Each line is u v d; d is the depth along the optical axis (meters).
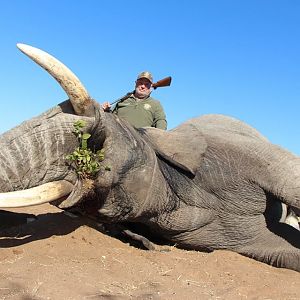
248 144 3.78
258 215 3.78
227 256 3.59
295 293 2.82
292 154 3.77
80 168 3.06
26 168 2.93
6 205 2.79
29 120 3.08
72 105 3.11
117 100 4.84
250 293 2.77
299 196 3.53
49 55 2.98
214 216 3.71
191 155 3.60
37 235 3.20
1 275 2.54
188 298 2.56
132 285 2.66
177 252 3.47
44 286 2.45
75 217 3.55
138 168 3.28
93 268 2.81
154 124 4.80
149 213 3.42
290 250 3.60
